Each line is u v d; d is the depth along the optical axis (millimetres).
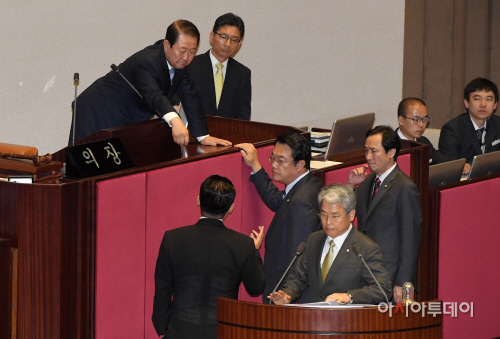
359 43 30359
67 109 22094
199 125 16000
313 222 13766
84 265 12227
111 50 22781
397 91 32125
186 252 11883
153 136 14766
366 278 12227
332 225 12273
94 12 22219
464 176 21797
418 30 33250
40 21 21125
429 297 18625
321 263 12797
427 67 33969
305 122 29031
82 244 12125
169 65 15461
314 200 13930
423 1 33219
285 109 28328
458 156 23297
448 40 34312
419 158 18359
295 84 28469
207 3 25172
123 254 12812
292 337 9672
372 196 16062
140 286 13219
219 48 21312
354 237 12578
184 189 13828
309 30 28562
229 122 18266
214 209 12125
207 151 14961
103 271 12492
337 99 30000
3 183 12016
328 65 29438
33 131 21422
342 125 19266
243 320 9922
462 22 34562
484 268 19141
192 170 13961
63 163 14172
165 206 13500
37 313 11938
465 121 23406
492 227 19141
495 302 19469
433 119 34625
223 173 14695
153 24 23703
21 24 20781
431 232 18438
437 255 18391
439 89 34469
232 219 15117
